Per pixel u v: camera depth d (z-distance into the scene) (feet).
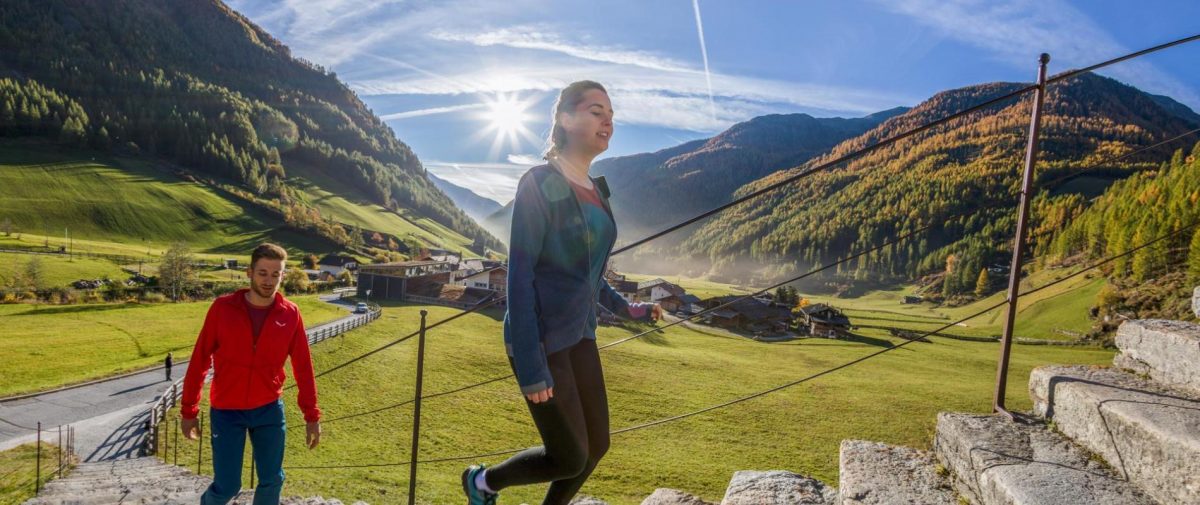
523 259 6.31
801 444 89.76
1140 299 229.86
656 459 79.25
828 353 200.13
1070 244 400.47
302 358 11.19
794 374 151.94
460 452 79.00
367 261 445.78
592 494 66.85
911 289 494.18
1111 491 6.66
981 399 122.62
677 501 10.34
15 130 522.06
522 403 103.35
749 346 211.82
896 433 98.12
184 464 62.90
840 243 621.31
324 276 382.42
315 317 194.29
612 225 7.13
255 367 10.46
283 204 564.71
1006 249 479.00
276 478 11.00
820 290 532.32
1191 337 8.15
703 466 77.66
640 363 152.25
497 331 187.32
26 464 52.29
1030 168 9.14
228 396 10.43
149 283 248.52
